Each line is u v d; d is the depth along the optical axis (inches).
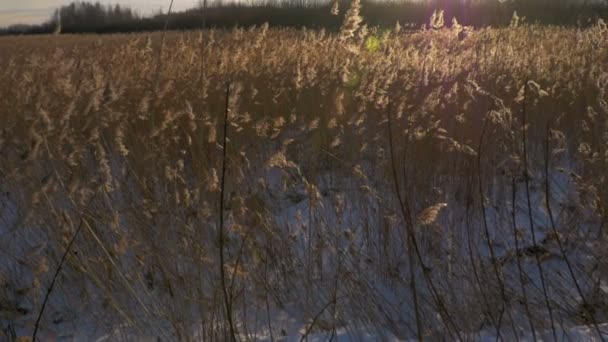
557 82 217.5
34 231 161.2
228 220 140.9
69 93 176.7
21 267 148.5
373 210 162.4
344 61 243.9
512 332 119.7
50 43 639.1
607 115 187.9
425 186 171.5
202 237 142.0
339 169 199.2
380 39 323.3
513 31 350.0
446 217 164.1
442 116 201.2
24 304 138.6
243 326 121.8
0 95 237.6
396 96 201.0
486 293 130.3
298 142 206.5
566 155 208.8
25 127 188.1
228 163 178.9
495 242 159.0
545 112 219.9
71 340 126.0
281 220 167.9
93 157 195.2
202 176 167.0
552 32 402.9
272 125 207.8
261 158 201.5
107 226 148.3
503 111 161.6
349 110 207.0
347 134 201.9
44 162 178.2
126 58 263.7
